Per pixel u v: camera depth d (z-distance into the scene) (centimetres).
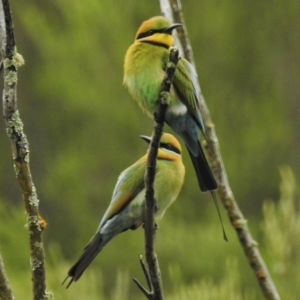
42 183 1653
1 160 1756
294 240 665
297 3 1677
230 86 1623
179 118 606
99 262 1399
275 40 1677
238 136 1599
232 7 1631
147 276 460
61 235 1578
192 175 1463
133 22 1571
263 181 1584
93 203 1588
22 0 1723
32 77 1728
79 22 1599
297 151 1622
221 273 1320
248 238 602
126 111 1581
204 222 1452
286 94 1661
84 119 1631
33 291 430
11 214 1123
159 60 612
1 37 433
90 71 1605
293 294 658
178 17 634
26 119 1714
